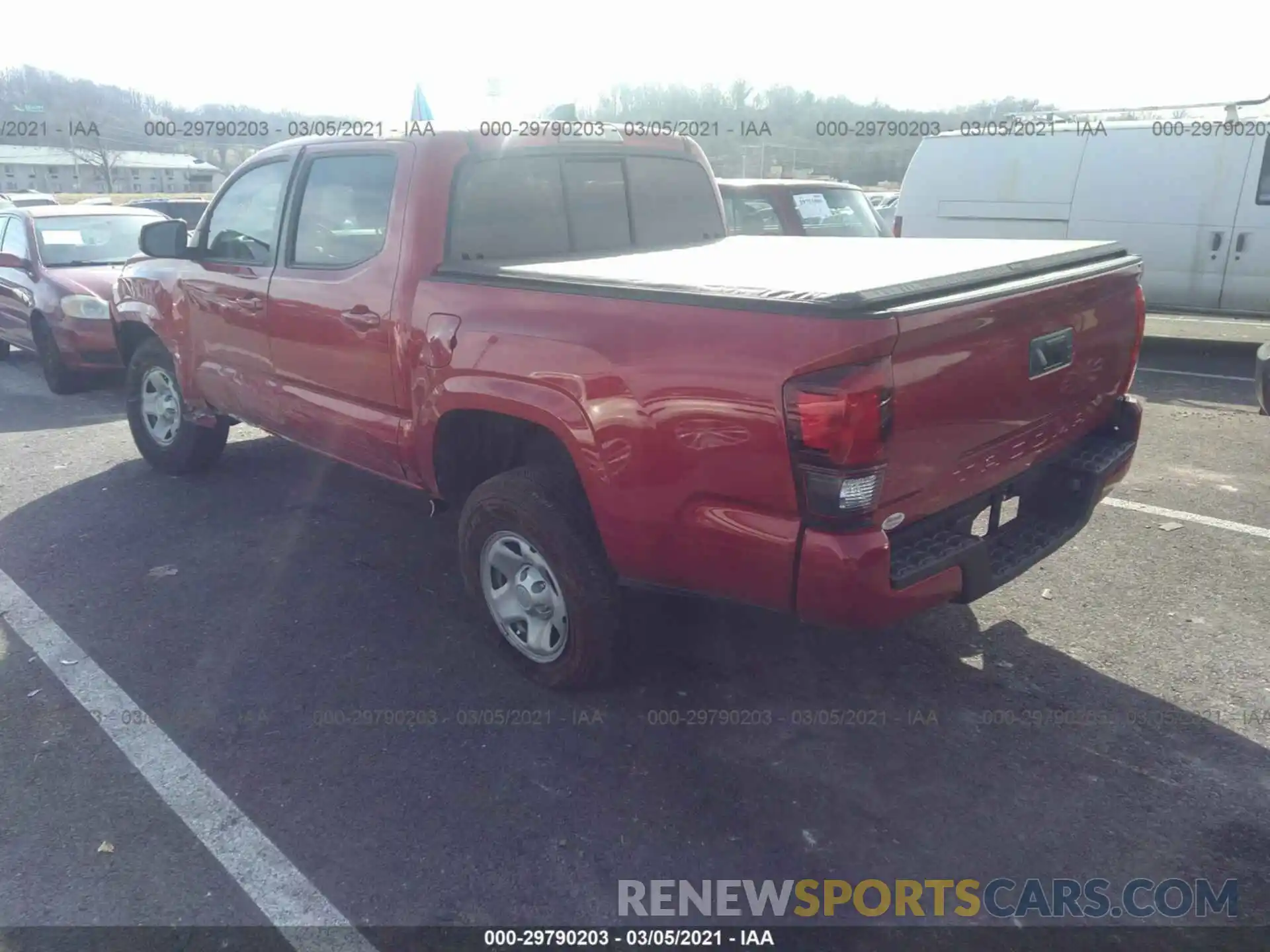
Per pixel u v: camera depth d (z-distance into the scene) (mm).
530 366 3365
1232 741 3350
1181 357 10102
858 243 4719
